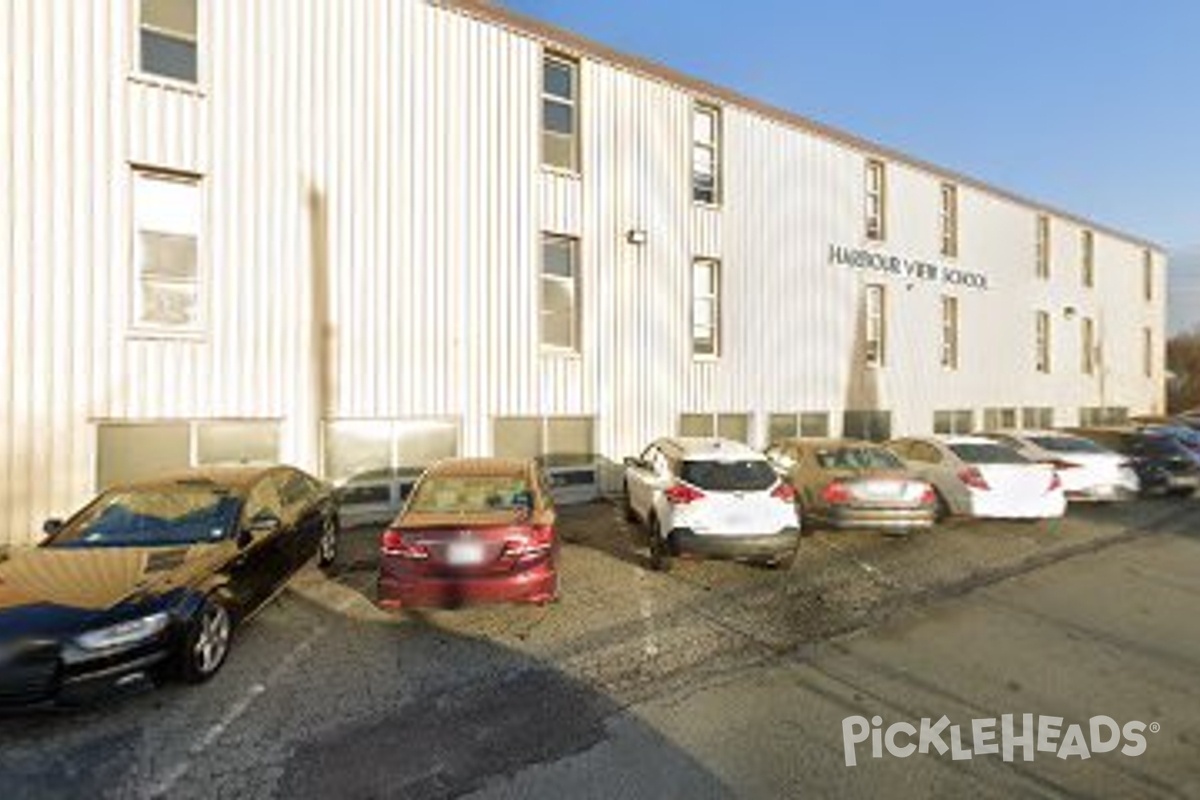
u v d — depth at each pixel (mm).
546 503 7762
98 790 4355
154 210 10508
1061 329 27172
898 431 20766
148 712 5363
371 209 12195
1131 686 5953
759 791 4355
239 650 6562
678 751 4832
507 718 5297
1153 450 15492
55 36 9805
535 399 13969
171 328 10570
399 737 5000
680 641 6887
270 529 7352
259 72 11219
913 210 21453
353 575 9008
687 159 16250
